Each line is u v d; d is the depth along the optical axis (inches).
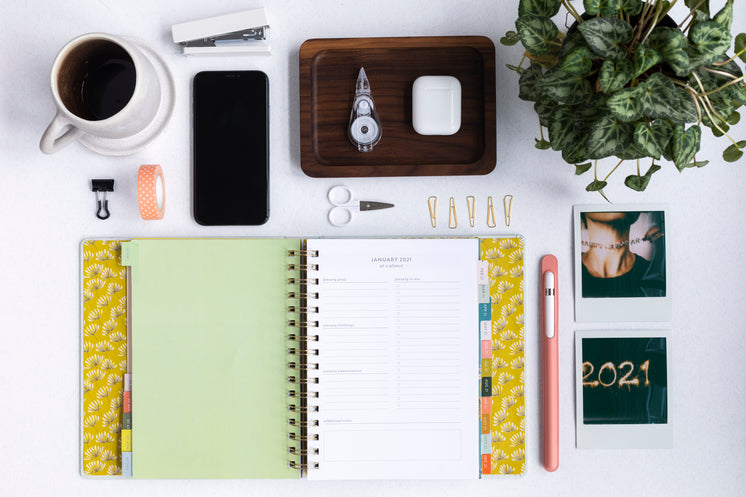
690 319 31.2
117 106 29.1
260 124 30.7
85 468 31.0
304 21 31.2
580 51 22.4
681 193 31.2
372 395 30.6
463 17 31.1
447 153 31.0
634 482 31.2
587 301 31.2
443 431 30.6
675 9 30.9
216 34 29.9
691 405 31.2
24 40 31.1
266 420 30.9
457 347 30.6
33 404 31.2
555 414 30.6
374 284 30.5
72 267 31.2
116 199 31.2
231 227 31.3
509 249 31.0
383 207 31.1
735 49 23.9
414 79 30.8
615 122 23.5
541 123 27.5
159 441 30.8
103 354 31.0
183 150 31.0
